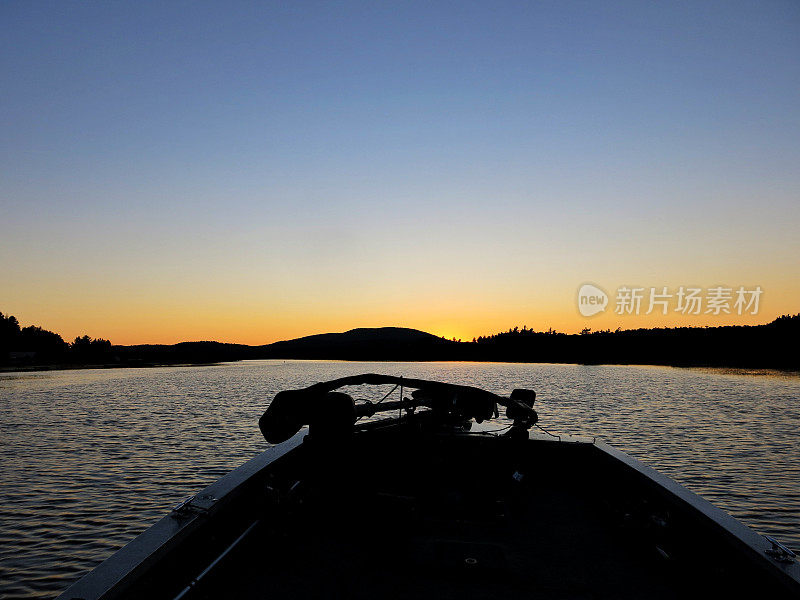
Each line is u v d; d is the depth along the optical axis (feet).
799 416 121.39
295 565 13.80
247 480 15.79
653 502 16.40
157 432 99.19
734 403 154.40
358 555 14.42
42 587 34.47
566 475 21.58
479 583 12.91
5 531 44.37
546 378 322.96
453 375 374.43
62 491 56.75
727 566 12.51
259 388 239.09
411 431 19.52
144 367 655.76
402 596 12.26
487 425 62.59
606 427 101.55
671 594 12.48
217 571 12.98
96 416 127.65
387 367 640.99
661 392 198.08
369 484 16.88
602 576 13.34
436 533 15.96
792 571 10.50
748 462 69.56
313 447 16.60
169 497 54.34
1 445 85.76
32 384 282.36
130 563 10.49
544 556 14.51
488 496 17.79
